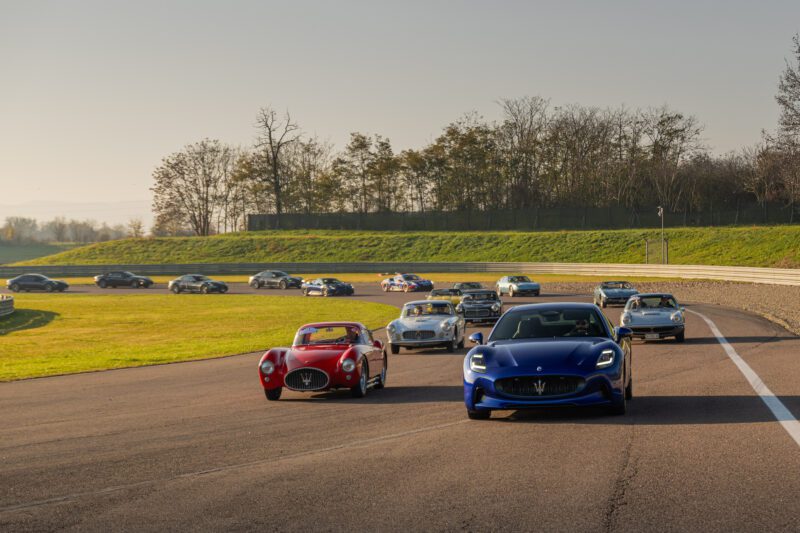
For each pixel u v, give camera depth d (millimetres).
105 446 9156
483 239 92188
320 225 110750
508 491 6359
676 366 15961
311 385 12953
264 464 7805
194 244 103312
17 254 172875
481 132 110250
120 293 64000
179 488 6867
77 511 6172
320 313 40969
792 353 17547
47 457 8562
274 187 116438
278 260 95000
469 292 32062
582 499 6047
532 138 109188
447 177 113375
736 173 101500
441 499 6176
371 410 11609
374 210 117938
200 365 20141
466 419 10320
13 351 25891
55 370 19594
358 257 92875
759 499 5922
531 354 9844
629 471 6953
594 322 10828
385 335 27688
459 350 22734
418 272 81312
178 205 118562
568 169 110188
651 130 104812
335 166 117375
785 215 92312
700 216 96062
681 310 21938
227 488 6805
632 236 84188
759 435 8461
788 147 59625
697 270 58875
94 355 24078
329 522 5633
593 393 9555
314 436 9438
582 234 87875
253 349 24406
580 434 8867
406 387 14578
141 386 15844
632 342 22250
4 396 14633
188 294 61750
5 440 9812
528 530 5289
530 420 10000
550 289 55344
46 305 51250
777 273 50500
